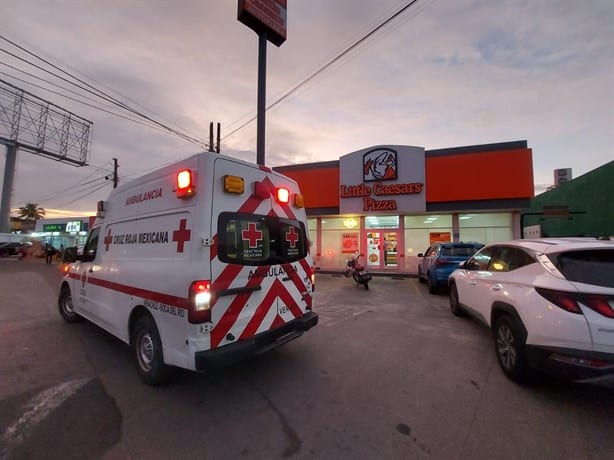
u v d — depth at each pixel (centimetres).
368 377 382
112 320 441
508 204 1422
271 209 402
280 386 358
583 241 369
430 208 1539
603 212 1457
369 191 1630
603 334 282
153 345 353
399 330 579
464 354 458
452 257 953
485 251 547
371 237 1744
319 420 291
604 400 324
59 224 3488
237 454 244
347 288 1120
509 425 282
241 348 328
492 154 1453
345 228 1792
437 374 389
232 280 336
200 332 306
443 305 807
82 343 501
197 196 329
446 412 304
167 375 353
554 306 311
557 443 257
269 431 274
